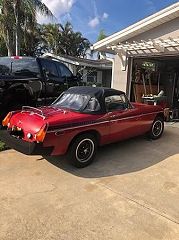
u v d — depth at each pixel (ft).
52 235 10.53
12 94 25.49
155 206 12.82
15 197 13.34
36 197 13.39
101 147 21.76
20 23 60.90
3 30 62.39
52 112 17.81
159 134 24.62
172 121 33.60
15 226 11.02
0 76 24.81
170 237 10.55
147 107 22.76
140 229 11.02
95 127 17.69
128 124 20.48
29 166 17.38
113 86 38.50
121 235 10.61
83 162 17.38
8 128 17.57
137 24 32.24
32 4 58.70
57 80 30.73
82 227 11.07
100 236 10.53
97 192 14.07
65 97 20.29
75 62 68.28
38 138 15.28
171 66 44.37
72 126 16.37
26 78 26.76
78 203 12.92
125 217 11.84
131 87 37.47
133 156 19.83
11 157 18.90
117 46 34.47
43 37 111.14
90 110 18.37
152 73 42.42
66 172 16.62
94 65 71.20
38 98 28.07
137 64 38.27
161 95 38.42
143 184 15.15
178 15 29.22
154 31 31.99
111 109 19.44
